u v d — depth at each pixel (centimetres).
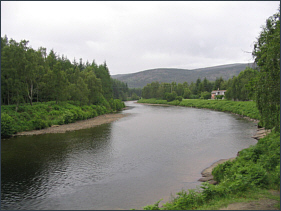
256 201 904
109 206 1167
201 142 2609
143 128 3731
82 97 5844
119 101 9188
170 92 12875
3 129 3014
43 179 1556
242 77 7025
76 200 1245
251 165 1312
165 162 1889
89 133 3294
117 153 2186
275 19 1509
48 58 5853
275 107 1246
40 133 3322
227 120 4553
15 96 3903
